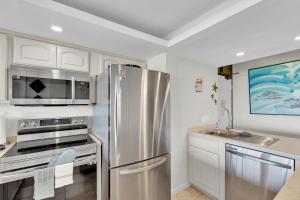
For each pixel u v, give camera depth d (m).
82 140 1.72
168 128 1.86
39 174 1.22
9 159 1.21
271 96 2.63
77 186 1.47
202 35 1.57
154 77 1.72
